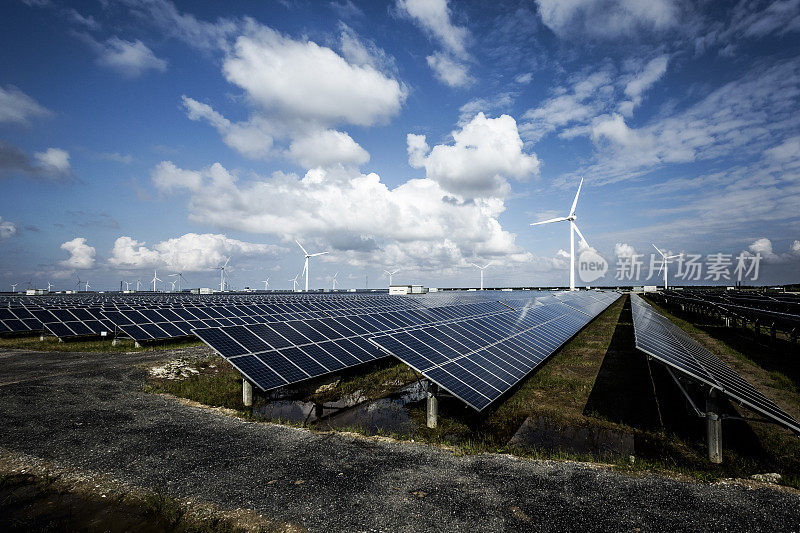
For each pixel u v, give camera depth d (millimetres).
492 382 17188
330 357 22438
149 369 24609
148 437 13547
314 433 14172
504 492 10070
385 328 31109
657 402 19688
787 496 10094
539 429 16156
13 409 16453
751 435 15578
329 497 9750
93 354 30438
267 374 18234
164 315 38938
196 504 9469
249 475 10883
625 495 9992
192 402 17984
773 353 33281
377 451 12633
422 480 10656
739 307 43438
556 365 27906
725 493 10188
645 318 30062
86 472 11023
